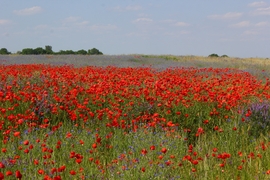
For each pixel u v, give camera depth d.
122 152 6.27
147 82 10.52
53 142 6.34
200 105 8.94
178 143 6.59
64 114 8.16
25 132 6.56
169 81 10.83
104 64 25.28
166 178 4.84
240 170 5.29
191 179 5.04
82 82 11.70
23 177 4.61
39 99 8.32
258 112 8.20
